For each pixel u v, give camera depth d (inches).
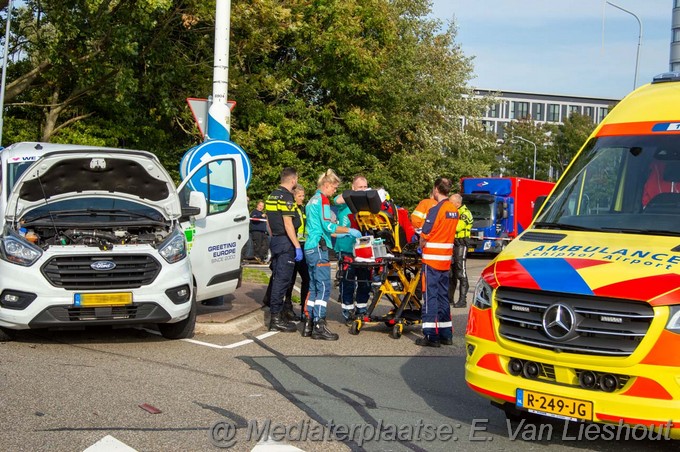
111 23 732.7
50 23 750.5
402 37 1266.0
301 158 1116.5
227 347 347.9
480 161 1512.1
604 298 190.9
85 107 897.5
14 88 778.2
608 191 242.7
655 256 201.2
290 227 386.6
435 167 1353.3
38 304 316.8
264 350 344.8
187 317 358.0
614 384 188.2
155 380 279.0
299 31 1030.4
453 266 527.2
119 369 293.6
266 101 1103.6
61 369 289.3
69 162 338.0
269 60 1068.5
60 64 743.1
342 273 416.2
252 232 879.7
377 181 1157.7
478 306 217.2
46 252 321.7
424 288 369.7
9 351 317.4
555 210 248.1
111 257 327.6
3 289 317.7
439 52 1353.3
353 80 1095.6
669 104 253.1
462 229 534.3
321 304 379.2
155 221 358.6
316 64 1079.0
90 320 323.9
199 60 943.0
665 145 242.2
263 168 1031.6
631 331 185.8
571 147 2655.0
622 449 217.0
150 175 354.0
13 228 333.7
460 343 386.0
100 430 217.5
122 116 890.7
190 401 252.5
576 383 194.1
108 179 353.1
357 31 1088.2
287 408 249.4
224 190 413.7
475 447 216.1
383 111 1205.7
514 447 217.0
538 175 2711.6
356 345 368.8
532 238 232.4
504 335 207.3
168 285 335.9
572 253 212.8
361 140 1193.4
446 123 1392.7
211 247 397.4
